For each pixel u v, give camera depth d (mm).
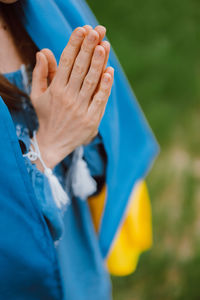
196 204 2314
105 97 835
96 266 1290
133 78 3092
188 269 2025
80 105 842
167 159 2566
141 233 1533
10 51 936
